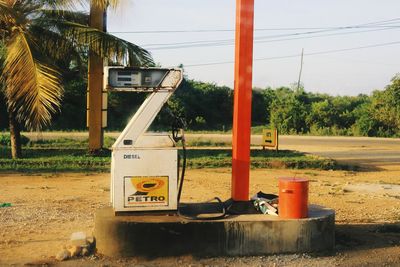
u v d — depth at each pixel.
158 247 6.97
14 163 17.62
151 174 7.18
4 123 37.47
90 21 19.77
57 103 16.27
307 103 63.91
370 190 13.91
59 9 18.22
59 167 17.17
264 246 7.15
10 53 16.36
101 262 6.80
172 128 7.29
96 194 12.41
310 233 7.27
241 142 7.71
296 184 7.29
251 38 7.64
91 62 19.84
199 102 57.97
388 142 36.34
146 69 7.18
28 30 17.69
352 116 54.34
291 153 22.69
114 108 46.53
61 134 36.16
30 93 16.03
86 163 17.81
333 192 13.45
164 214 7.25
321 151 26.97
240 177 7.71
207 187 13.82
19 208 10.40
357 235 8.48
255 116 61.44
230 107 58.69
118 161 7.11
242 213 7.57
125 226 6.94
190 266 6.73
